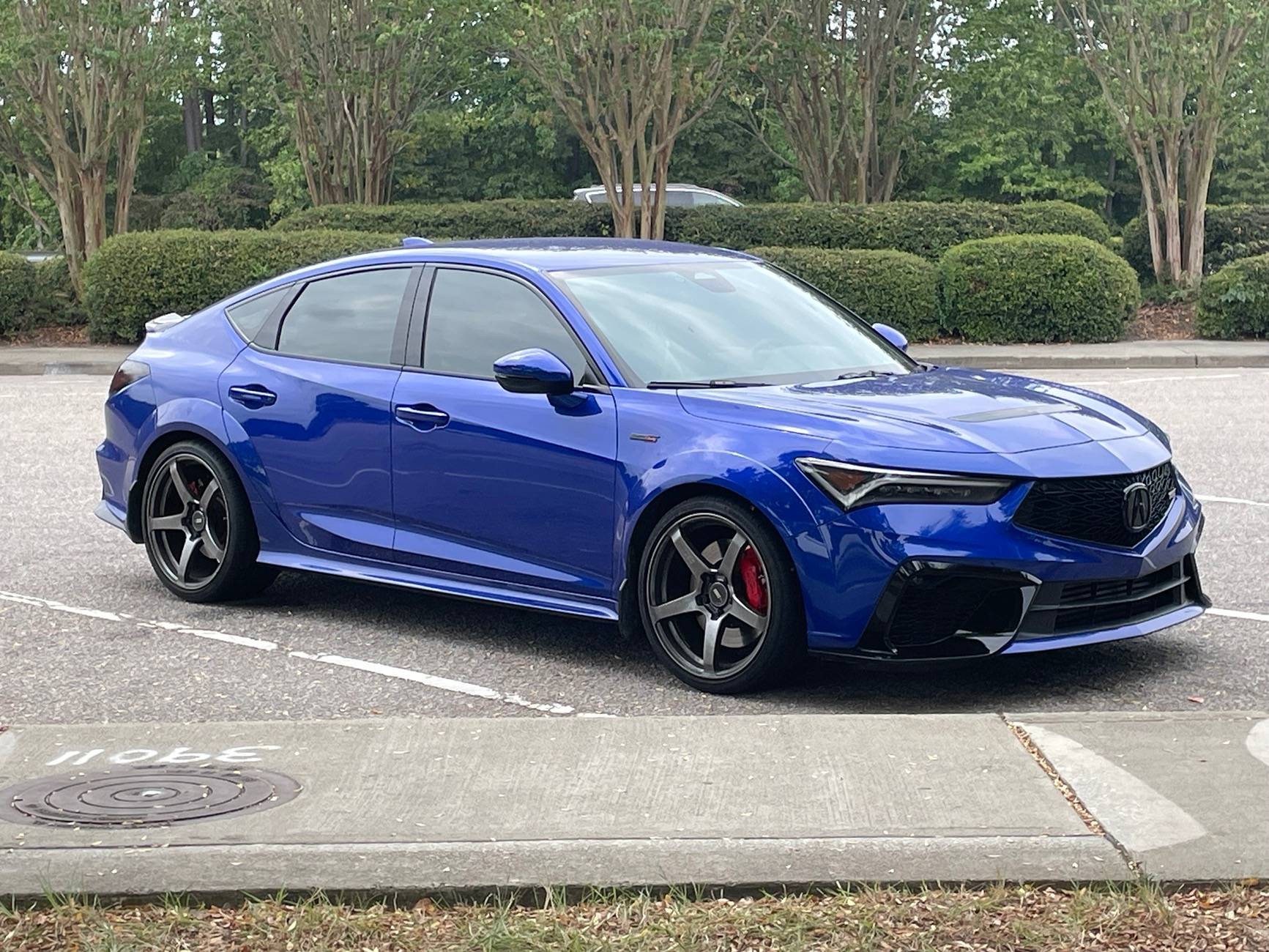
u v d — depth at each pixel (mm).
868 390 6191
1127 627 5820
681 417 5996
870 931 3492
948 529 5477
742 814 4207
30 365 20578
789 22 26797
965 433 5688
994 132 41969
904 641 5566
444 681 6168
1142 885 3711
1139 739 4781
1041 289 22469
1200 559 8156
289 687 6102
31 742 4961
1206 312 23344
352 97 28266
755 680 5805
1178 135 25781
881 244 25234
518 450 6371
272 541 7332
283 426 7203
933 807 4234
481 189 47500
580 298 6555
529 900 3730
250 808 4301
